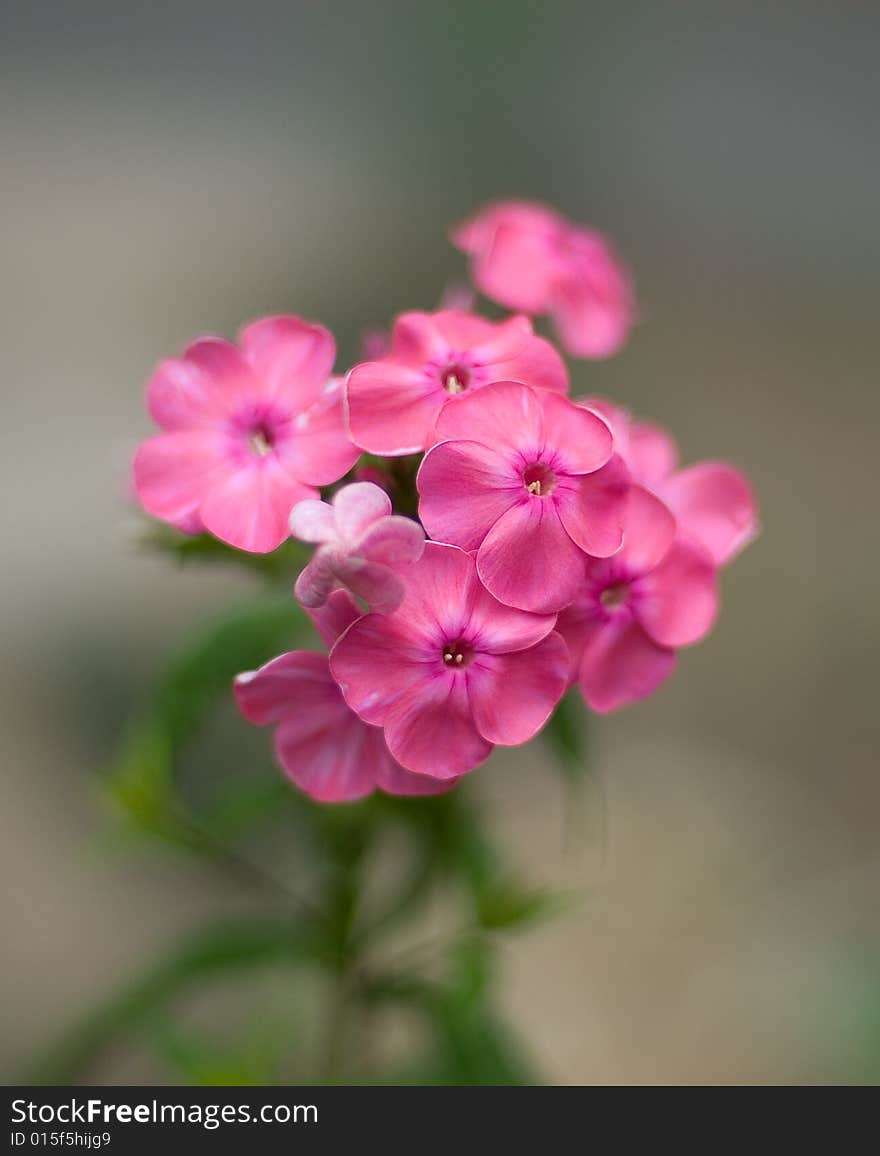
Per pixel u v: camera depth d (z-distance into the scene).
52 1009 0.46
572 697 0.30
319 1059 0.40
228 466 0.28
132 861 0.49
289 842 0.46
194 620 0.53
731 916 0.51
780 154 0.74
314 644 0.32
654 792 0.54
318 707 0.28
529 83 0.71
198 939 0.34
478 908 0.33
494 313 0.57
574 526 0.27
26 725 0.51
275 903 0.46
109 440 0.58
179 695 0.31
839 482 0.64
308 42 0.70
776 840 0.54
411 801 0.33
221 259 0.64
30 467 0.57
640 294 0.69
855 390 0.67
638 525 0.28
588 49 0.72
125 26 0.69
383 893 0.41
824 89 0.75
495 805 0.51
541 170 0.70
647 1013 0.49
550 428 0.27
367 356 0.30
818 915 0.51
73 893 0.49
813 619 0.61
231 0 0.70
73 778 0.50
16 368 0.60
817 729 0.58
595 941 0.50
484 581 0.27
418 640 0.27
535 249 0.33
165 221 0.65
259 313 0.63
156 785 0.33
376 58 0.71
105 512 0.56
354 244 0.65
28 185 0.65
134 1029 0.34
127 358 0.61
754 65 0.75
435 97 0.70
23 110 0.67
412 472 0.28
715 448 0.64
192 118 0.69
